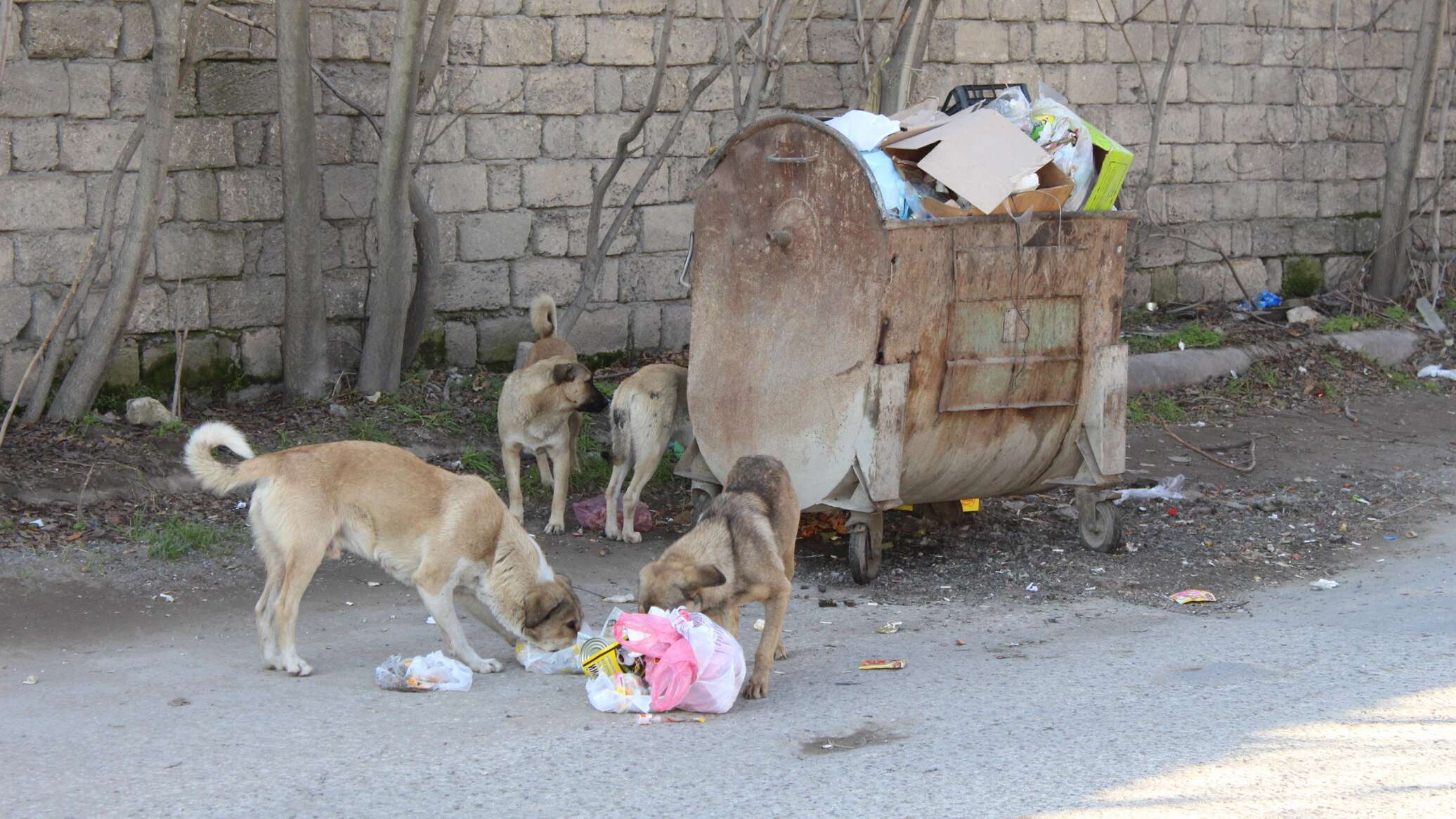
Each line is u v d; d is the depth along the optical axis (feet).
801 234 25.98
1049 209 25.86
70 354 33.27
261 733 17.58
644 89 40.11
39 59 32.17
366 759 16.43
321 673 20.94
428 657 20.26
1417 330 50.98
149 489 29.84
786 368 26.43
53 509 28.09
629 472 34.40
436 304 37.76
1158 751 15.97
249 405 35.27
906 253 24.62
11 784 15.49
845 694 19.27
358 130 36.50
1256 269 52.65
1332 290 54.44
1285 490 34.04
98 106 32.99
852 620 24.17
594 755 16.49
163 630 23.49
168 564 26.40
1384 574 26.58
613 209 40.27
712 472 28.58
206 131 34.32
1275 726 16.83
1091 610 24.56
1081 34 47.47
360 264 36.94
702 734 17.40
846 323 25.31
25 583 24.73
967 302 25.39
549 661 21.30
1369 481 34.99
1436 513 31.73
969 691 19.08
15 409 32.42
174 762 16.31
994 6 45.68
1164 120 49.78
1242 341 47.50
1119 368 27.32
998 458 26.86
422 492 21.01
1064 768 15.44
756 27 36.32
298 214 33.96
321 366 35.29
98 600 24.57
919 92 43.73
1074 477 28.14
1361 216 54.80
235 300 35.22
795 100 42.55
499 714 18.62
